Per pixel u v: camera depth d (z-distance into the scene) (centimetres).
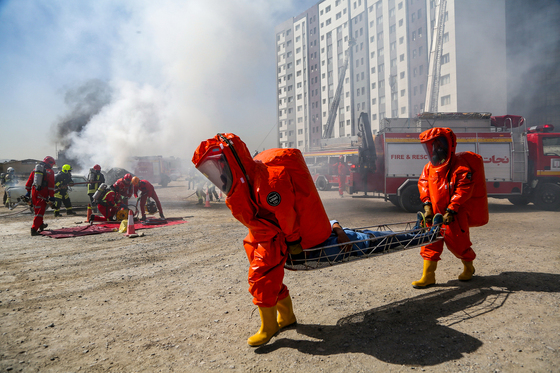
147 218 1024
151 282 456
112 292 420
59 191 1159
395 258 547
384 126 1204
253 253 275
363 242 316
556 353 252
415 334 289
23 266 539
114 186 1009
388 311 339
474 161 400
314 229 279
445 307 344
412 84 5078
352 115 6419
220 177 254
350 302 367
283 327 311
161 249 649
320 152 2486
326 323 318
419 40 4906
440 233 397
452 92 4241
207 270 507
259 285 268
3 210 1357
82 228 871
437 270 473
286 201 247
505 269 462
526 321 305
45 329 321
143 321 335
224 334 303
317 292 402
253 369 246
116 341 295
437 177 403
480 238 667
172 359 263
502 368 236
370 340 282
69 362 262
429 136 396
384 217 1004
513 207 1205
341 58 6719
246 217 257
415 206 1090
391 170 1120
